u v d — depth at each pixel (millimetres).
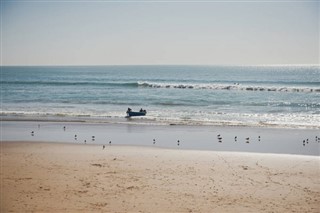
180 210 12773
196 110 43094
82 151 22047
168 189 14969
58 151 22031
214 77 114250
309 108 43781
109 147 23469
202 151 22156
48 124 33406
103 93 62531
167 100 52625
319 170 17781
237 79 100250
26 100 54062
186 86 71562
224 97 55500
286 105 46406
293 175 16984
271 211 12828
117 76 125688
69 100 53688
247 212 12703
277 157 20484
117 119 36312
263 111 41875
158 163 19031
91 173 17125
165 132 29312
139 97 56562
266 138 26656
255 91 62406
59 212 12516
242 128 30953
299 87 64750
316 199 13961
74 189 14883
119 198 13906
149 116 38375
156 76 125312
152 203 13430
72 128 31297
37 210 12656
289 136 27297
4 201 13477
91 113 40938
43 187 15094
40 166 18328
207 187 15250
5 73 154000
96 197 14008
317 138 26188
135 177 16531
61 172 17281
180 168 18078
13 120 35594
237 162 19328
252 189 15047
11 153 21391
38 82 85125
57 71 179000
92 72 165625
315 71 155500
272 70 175500
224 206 13211
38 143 24766
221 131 29625
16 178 16281
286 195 14383
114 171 17484
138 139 26484
